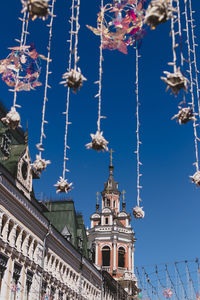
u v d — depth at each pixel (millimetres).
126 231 83375
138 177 16766
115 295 70125
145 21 10711
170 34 12086
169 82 11375
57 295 45406
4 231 34688
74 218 57844
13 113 13523
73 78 12211
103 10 16016
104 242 81562
